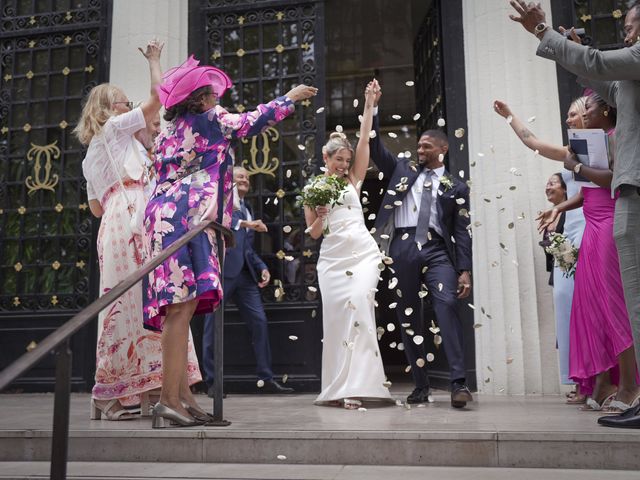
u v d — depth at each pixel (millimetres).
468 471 2234
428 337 5352
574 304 3479
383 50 8875
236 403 4082
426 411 3357
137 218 3291
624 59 2494
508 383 4527
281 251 5242
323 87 5402
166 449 2502
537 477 2109
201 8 5668
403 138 9875
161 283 2752
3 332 5473
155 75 3291
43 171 5672
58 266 5492
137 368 3199
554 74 4863
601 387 3387
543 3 5023
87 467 2387
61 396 1461
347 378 3682
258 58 5551
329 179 3865
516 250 4648
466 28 5176
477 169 4906
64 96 5730
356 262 3855
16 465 2486
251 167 5418
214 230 2871
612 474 2146
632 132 2627
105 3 5738
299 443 2432
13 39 5895
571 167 3111
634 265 2617
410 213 3836
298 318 5133
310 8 5535
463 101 5125
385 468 2305
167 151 2922
